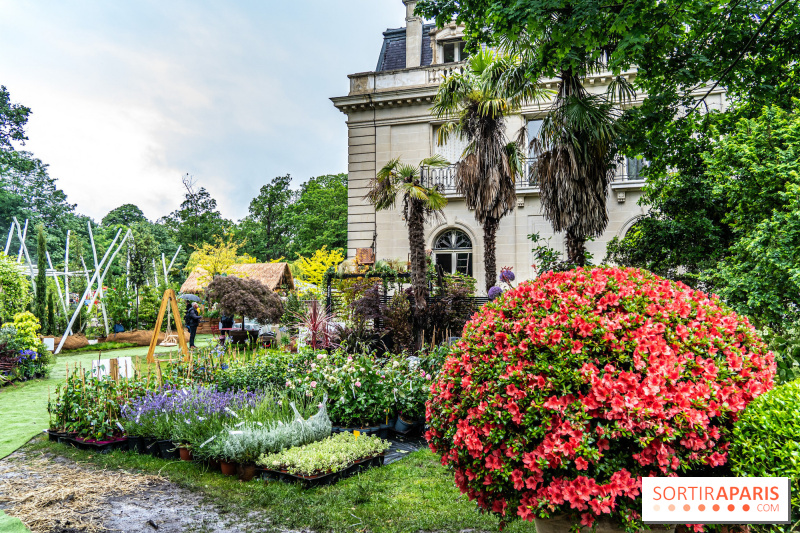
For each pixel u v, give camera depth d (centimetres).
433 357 724
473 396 274
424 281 1044
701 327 267
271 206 4884
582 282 292
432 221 1773
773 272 629
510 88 934
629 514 230
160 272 2566
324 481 445
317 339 985
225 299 1523
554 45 661
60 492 437
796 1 692
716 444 248
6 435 629
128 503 416
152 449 544
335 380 625
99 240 5134
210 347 923
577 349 250
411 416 604
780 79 803
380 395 609
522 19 583
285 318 1619
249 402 604
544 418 245
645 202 1107
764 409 240
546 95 1023
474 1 724
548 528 267
